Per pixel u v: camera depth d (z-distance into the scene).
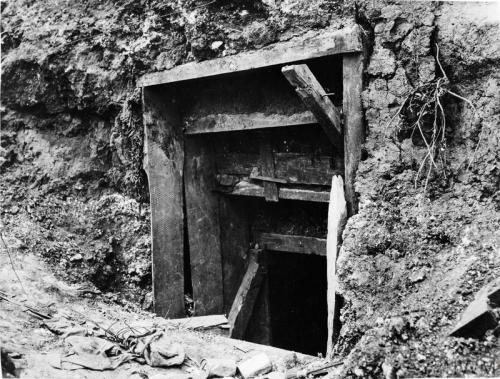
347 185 4.79
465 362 3.34
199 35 5.46
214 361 4.36
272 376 4.12
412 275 4.05
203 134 6.44
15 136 7.09
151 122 6.06
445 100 4.45
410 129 4.55
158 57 5.84
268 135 5.93
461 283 3.77
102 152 6.60
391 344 3.59
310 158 5.72
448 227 4.14
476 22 4.27
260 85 5.59
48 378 3.70
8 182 6.79
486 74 4.27
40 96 6.86
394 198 4.45
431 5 4.45
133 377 4.04
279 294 6.95
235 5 5.35
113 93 6.27
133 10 6.10
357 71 4.67
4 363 3.58
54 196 6.64
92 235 6.35
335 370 3.81
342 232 4.65
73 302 5.21
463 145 4.38
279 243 6.50
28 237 5.87
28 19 6.97
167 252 6.14
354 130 4.73
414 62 4.48
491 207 4.08
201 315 6.33
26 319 4.48
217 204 6.56
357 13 4.69
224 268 6.58
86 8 6.52
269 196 6.05
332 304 4.57
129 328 4.80
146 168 6.09
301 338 7.15
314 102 4.61
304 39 4.83
